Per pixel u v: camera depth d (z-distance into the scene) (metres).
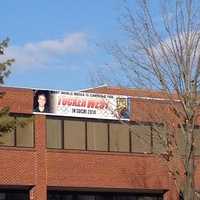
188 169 29.83
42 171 43.03
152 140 45.03
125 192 46.97
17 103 42.44
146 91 42.31
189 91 30.28
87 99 45.31
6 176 41.75
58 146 44.03
